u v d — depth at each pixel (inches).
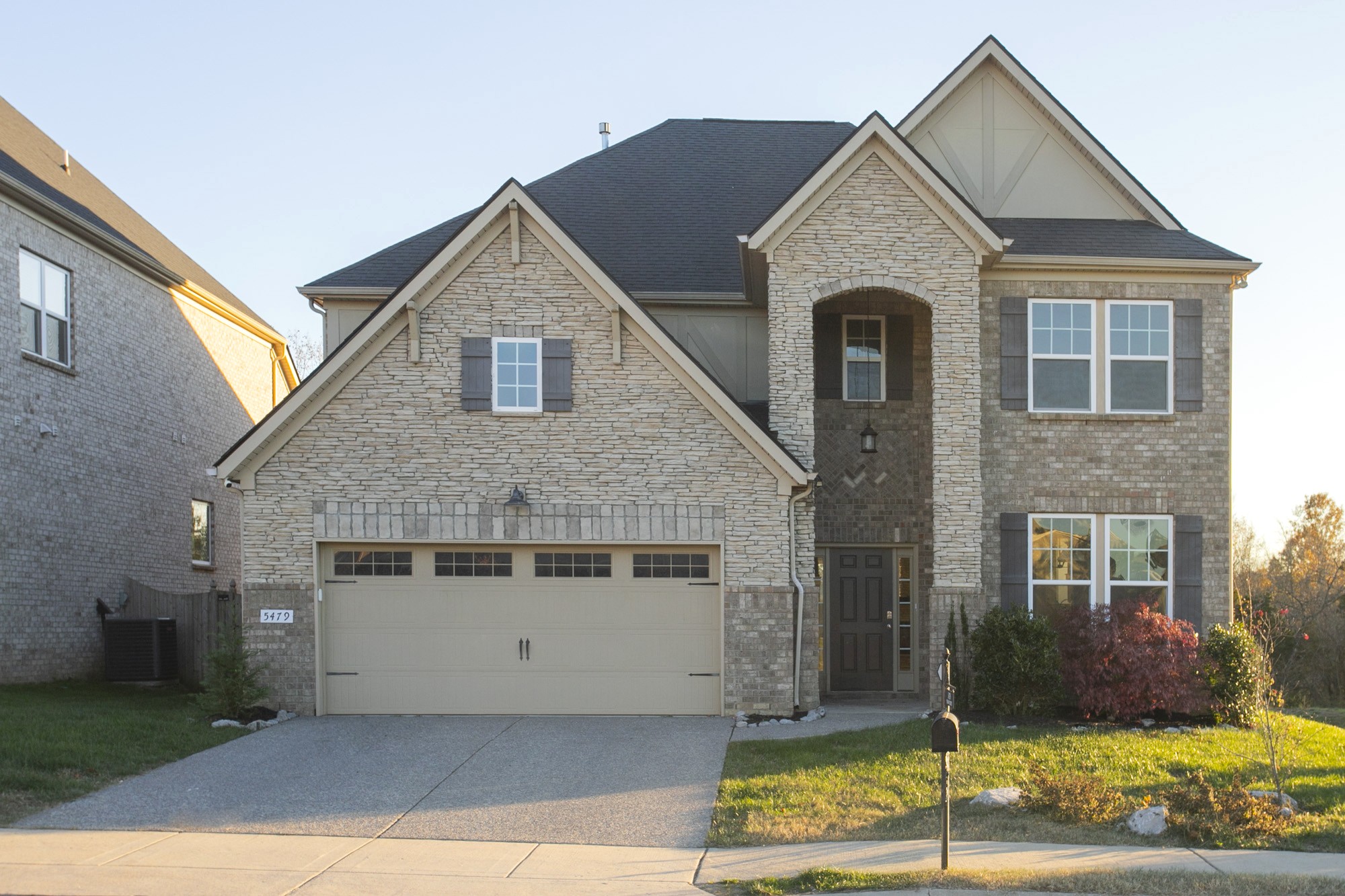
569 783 450.0
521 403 605.3
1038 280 653.3
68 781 433.7
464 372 603.8
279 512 597.3
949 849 356.8
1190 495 648.4
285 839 372.5
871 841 371.2
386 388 602.9
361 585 603.2
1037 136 706.8
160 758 479.8
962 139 705.6
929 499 698.2
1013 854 353.4
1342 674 1315.2
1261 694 504.7
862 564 710.5
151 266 847.7
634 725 570.3
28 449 692.1
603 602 604.7
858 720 585.3
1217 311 656.4
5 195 670.5
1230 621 643.5
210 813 402.3
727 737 537.3
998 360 649.6
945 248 622.2
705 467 602.2
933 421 620.7
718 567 604.1
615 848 365.1
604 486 601.6
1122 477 647.1
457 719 586.2
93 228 761.6
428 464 600.7
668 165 844.0
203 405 963.3
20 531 682.8
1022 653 570.9
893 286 619.2
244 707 571.2
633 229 770.2
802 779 448.1
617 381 605.0
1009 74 700.7
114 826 383.9
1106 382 650.2
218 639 608.4
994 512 642.8
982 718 578.9
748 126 902.4
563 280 608.1
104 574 782.5
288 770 468.8
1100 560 645.3
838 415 701.3
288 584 595.2
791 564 601.3
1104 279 653.3
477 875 331.3
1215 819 384.2
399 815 403.2
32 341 705.0
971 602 610.2
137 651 737.0
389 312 594.9
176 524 904.9
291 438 599.8
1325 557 1844.2
